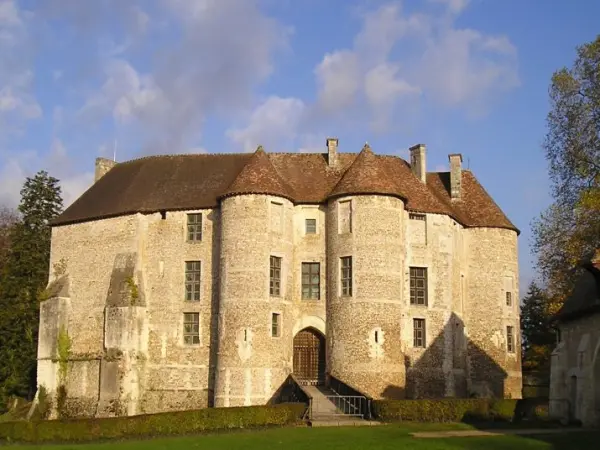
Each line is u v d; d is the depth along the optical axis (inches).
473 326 1959.9
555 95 1560.0
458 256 1946.4
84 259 1961.1
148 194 1934.1
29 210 2485.2
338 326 1708.9
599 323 1263.5
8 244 2664.9
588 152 1508.4
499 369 1937.7
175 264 1852.9
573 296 1419.8
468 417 1374.3
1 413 2186.3
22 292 2341.3
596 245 1563.7
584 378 1302.9
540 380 2518.5
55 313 1929.1
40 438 1240.2
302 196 1844.2
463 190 2095.2
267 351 1684.3
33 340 2309.3
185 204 1867.6
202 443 1114.1
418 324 1813.5
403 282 1749.5
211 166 1991.9
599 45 1505.9
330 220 1787.6
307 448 1031.0
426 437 1131.3
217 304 1798.7
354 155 1980.8
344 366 1675.7
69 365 1903.3
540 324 2827.3
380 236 1723.7
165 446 1088.8
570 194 1547.7
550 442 1067.3
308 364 1775.3
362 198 1740.9
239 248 1717.5
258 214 1732.3
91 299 1920.5
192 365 1790.1
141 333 1827.0
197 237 1857.8
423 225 1863.9
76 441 1230.9
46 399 1891.0
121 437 1253.7
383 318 1685.5
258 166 1792.6
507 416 1390.3
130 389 1781.5
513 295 2011.6
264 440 1128.8
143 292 1852.9
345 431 1227.2
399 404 1375.5
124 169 2105.1
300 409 1389.0
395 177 1929.1
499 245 2010.3
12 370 2255.2
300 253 1809.8
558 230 1809.8
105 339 1825.8
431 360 1796.3
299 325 1775.3
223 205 1766.7
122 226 1910.7
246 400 1648.6
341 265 1742.1
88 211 1994.3
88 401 1846.7
